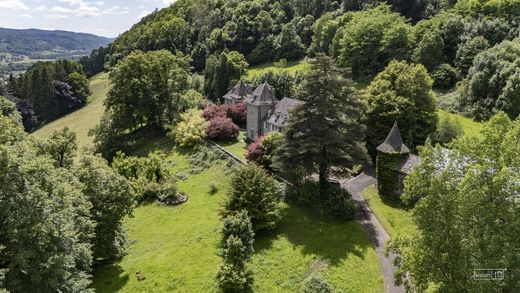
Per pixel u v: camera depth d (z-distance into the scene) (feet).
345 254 122.11
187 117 256.93
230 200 142.92
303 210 150.10
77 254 104.12
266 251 129.29
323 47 371.97
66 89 401.49
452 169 80.18
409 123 192.44
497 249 64.69
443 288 77.00
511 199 68.18
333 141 146.41
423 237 79.10
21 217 88.17
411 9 383.86
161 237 149.07
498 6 294.46
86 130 327.67
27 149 104.58
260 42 418.51
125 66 270.05
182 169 214.07
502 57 225.56
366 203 155.22
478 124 208.44
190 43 467.52
